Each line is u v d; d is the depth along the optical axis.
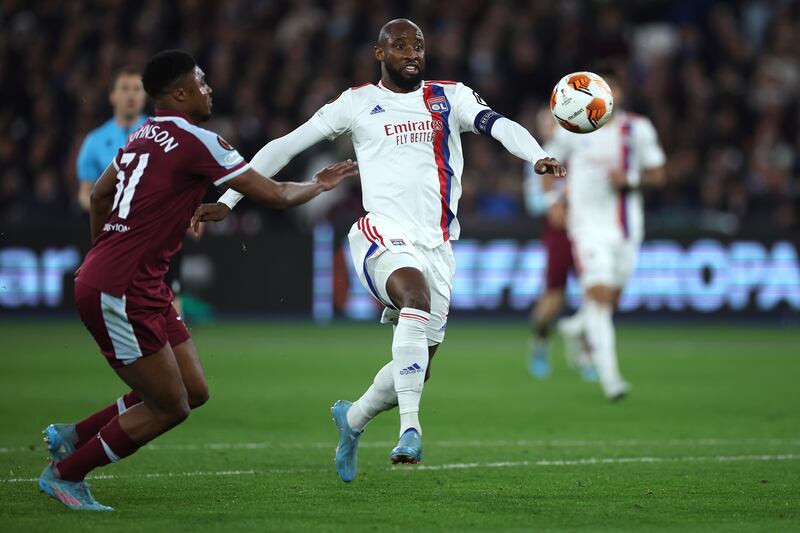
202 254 64.31
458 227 23.86
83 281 19.50
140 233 19.47
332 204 67.19
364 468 25.33
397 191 23.12
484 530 18.56
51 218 66.50
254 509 20.23
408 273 22.36
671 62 74.50
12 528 18.44
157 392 19.86
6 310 64.25
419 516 19.69
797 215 66.44
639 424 32.94
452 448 28.50
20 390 39.28
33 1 78.81
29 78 75.38
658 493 22.12
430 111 23.31
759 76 74.75
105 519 19.22
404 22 23.45
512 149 22.66
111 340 19.58
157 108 20.22
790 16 79.56
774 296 63.41
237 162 19.80
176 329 21.17
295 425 32.34
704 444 29.22
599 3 76.00
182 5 77.00
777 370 47.03
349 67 73.06
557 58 72.88
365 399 22.38
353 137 23.73
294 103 70.94
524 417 34.31
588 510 20.36
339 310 64.38
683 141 70.31
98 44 76.31
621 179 37.94
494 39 73.38
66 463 20.03
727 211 67.19
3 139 72.88
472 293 64.19
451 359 50.97
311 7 77.12
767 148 70.38
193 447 28.39
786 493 22.16
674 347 55.34
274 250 64.31
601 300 38.25
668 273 63.41
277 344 55.16
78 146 68.75
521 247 63.69
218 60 73.00
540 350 45.84
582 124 23.48
